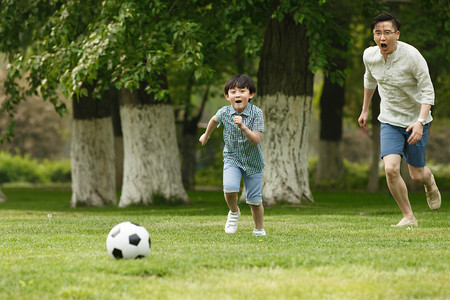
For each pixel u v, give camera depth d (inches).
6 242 420.5
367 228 520.7
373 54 503.5
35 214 824.9
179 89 1729.8
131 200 1001.5
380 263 302.5
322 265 299.6
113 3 794.8
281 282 262.4
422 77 485.4
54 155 3481.8
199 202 1104.8
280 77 884.6
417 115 502.3
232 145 446.3
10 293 248.8
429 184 527.8
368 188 1673.2
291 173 887.7
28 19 925.2
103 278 270.8
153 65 789.9
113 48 791.1
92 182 1100.5
